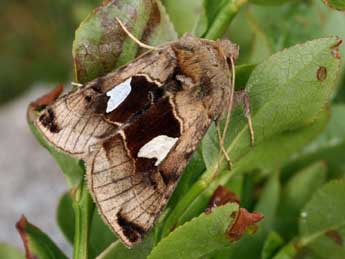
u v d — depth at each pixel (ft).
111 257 0.38
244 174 0.42
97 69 0.38
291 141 0.42
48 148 0.39
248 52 0.46
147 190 0.37
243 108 0.38
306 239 0.42
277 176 0.43
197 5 0.45
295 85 0.38
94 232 0.40
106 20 0.38
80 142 0.37
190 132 0.37
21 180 0.89
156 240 0.38
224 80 0.37
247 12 0.44
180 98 0.37
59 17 0.97
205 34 0.39
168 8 0.46
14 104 1.01
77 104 0.37
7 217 0.85
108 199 0.37
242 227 0.36
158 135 0.37
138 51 0.38
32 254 0.39
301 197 0.45
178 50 0.37
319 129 0.42
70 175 0.39
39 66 1.01
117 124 0.37
